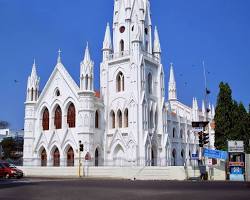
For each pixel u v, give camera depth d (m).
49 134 78.88
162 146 81.62
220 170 51.12
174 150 97.00
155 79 84.50
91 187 31.23
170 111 96.94
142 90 77.25
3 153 117.25
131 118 75.44
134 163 72.88
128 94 77.81
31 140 80.56
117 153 77.00
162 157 81.00
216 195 22.36
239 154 49.50
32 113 81.56
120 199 20.45
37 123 81.12
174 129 98.75
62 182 41.06
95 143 75.31
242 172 48.28
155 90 84.00
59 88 79.44
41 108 81.44
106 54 83.25
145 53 81.31
